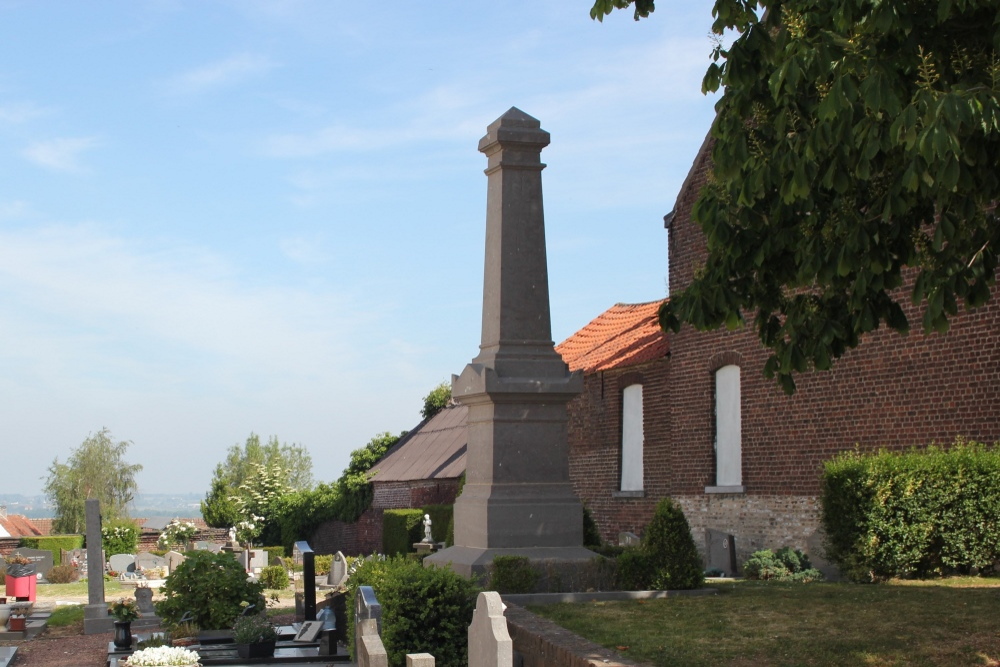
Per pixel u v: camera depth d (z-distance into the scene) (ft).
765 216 39.65
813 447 74.23
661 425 90.53
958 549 58.49
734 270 40.47
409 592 42.52
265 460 371.97
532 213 53.26
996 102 31.17
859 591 49.96
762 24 38.99
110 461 307.58
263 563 144.25
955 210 35.55
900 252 37.86
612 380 98.12
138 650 55.62
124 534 174.60
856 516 59.77
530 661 38.52
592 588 49.37
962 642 36.04
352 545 162.50
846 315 40.22
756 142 38.70
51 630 72.49
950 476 59.00
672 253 89.92
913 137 29.91
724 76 38.78
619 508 95.91
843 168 35.06
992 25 35.29
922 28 35.35
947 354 65.10
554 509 51.21
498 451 51.24
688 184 88.38
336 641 53.67
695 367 86.07
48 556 148.66
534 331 52.54
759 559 69.62
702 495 84.48
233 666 50.75
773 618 41.73
